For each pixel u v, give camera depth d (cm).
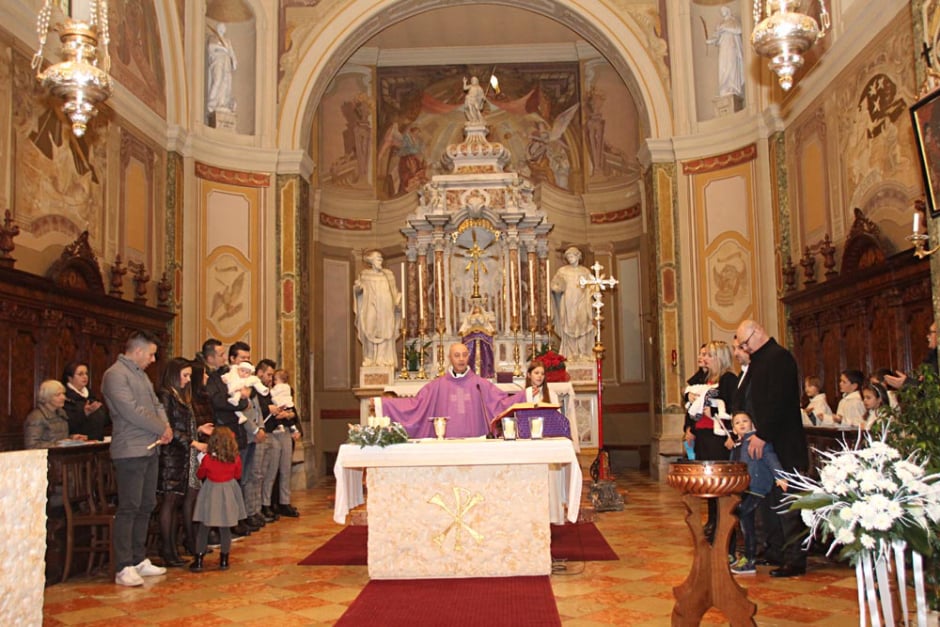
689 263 1302
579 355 1356
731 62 1303
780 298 1178
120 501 616
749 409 622
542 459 596
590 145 1734
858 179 959
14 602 267
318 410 1642
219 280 1287
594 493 973
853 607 510
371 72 1773
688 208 1310
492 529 615
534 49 1780
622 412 1661
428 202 1466
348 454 602
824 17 547
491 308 1431
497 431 679
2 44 819
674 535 783
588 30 1409
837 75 1013
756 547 669
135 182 1117
